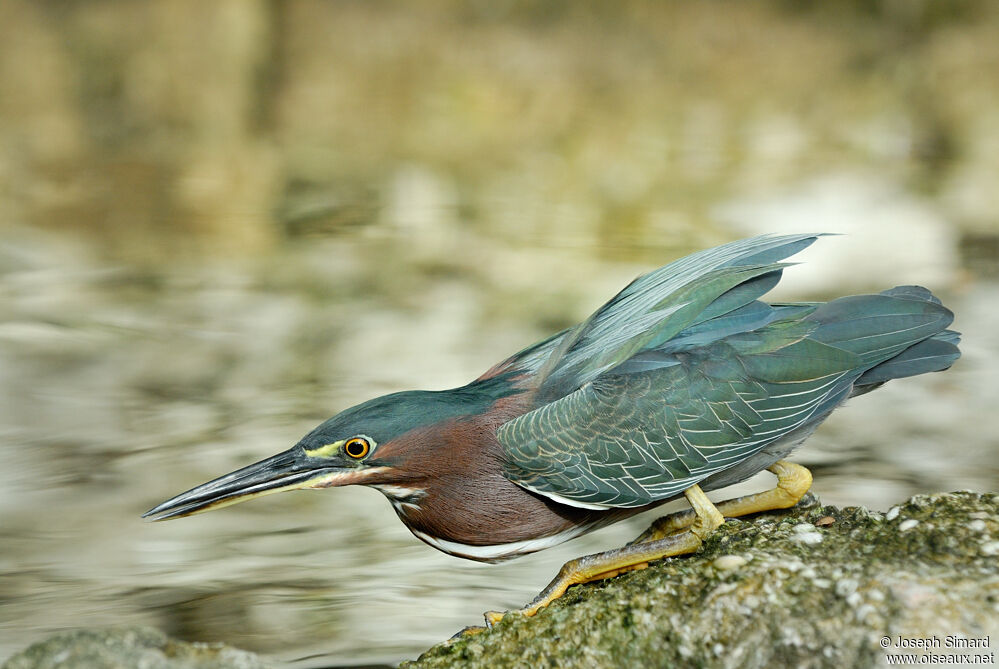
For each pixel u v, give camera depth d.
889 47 29.73
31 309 15.35
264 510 10.70
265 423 12.38
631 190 20.77
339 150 22.72
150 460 11.56
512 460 6.85
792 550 6.23
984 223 18.28
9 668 5.67
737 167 21.97
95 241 17.84
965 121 24.50
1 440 11.84
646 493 6.72
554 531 7.12
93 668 5.62
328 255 17.50
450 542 7.15
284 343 14.46
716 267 7.15
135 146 22.48
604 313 7.42
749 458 6.95
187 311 15.48
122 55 26.33
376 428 6.85
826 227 18.52
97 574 9.41
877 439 11.93
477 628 6.75
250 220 19.03
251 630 8.51
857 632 5.52
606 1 31.30
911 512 6.36
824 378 6.72
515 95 26.05
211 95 24.80
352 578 9.33
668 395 6.68
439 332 14.65
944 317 6.95
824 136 24.00
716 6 31.89
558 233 18.44
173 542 10.00
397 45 28.53
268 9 28.97
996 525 6.11
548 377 7.15
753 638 5.75
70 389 13.14
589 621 6.14
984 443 11.71
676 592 6.09
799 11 31.78
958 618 5.43
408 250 17.61
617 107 25.81
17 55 26.48
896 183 20.73
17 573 9.41
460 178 21.47
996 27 29.83
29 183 20.20
